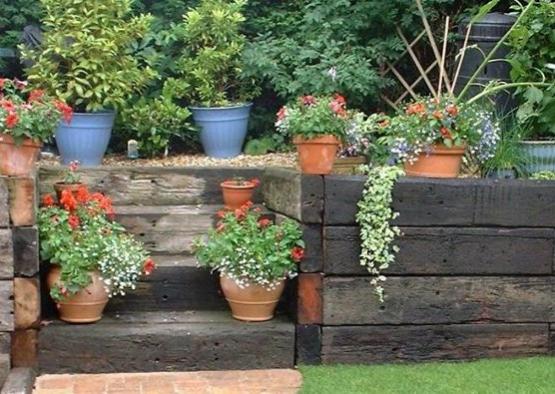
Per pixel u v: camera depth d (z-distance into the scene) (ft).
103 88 19.08
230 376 14.71
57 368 14.69
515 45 19.30
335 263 15.20
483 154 16.61
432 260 15.38
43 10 21.22
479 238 15.47
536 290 15.69
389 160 16.60
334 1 21.66
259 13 23.20
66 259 14.62
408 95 22.58
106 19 19.45
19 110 14.56
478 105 17.83
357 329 15.31
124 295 15.90
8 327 14.44
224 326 15.20
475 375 14.66
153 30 21.81
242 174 18.31
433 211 15.31
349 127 16.58
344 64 20.83
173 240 17.26
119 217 17.11
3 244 14.35
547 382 14.29
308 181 15.15
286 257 15.02
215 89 21.15
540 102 18.49
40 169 17.35
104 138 19.38
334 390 13.89
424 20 20.86
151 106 20.52
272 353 15.14
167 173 18.17
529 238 15.61
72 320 15.02
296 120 15.08
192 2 22.61
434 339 15.48
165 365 14.93
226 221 15.62
